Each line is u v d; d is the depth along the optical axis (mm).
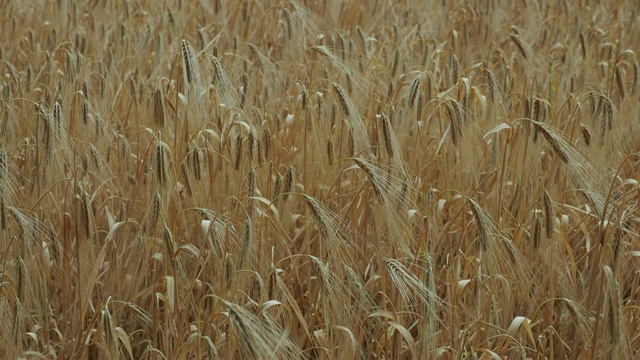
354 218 4816
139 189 4887
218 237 4262
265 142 5250
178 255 4344
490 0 8906
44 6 8906
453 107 5109
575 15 8680
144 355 4309
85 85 5836
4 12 8781
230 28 8539
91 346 4172
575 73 7223
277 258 4809
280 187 4984
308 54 7773
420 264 4574
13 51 8039
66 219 4410
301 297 4609
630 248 5074
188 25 8531
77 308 4449
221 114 5844
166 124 5383
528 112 5391
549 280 4617
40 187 4734
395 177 4605
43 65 6973
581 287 4668
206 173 5109
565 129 5672
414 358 3887
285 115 6387
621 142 6199
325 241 4195
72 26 8508
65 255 4543
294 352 3891
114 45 8016
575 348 4500
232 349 3854
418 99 5246
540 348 4508
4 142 5262
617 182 5586
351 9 9070
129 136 6023
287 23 7438
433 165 5328
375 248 4605
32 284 4391
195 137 5230
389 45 8117
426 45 7617
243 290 4133
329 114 5883
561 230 4812
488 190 5223
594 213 5035
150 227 4211
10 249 4520
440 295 4656
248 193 4723
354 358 4129
